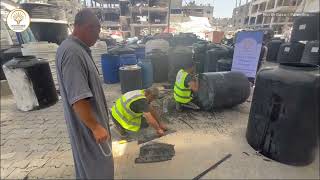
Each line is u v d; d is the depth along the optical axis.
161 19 32.88
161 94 5.54
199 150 3.07
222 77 4.32
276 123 2.69
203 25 33.84
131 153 3.04
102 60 6.74
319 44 6.43
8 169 2.77
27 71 4.45
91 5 34.09
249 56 6.00
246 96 4.49
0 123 4.12
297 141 2.59
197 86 4.28
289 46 8.80
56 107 4.94
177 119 4.14
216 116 4.28
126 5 34.25
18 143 3.39
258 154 2.95
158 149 3.07
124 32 32.25
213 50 7.07
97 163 1.95
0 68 6.48
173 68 6.51
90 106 1.70
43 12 7.61
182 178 2.50
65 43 1.66
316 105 2.53
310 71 2.62
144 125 3.80
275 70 2.83
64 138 3.52
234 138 3.40
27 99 4.61
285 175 2.51
